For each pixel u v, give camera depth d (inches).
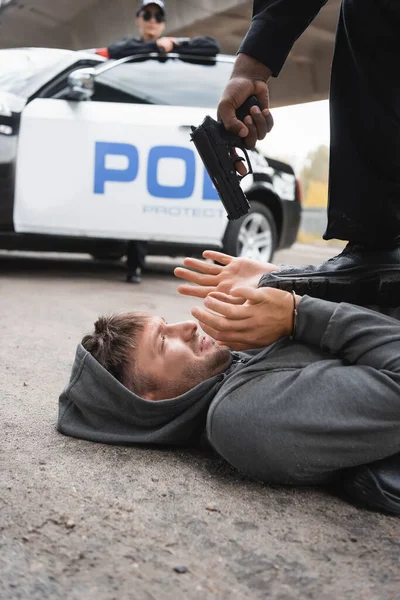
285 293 57.1
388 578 43.1
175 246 186.4
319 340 56.0
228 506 52.4
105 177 176.1
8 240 173.8
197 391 60.2
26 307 139.9
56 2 626.2
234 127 69.4
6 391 81.4
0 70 177.0
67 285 174.6
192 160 181.2
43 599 38.7
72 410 66.9
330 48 562.9
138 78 183.9
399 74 67.0
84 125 174.4
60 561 42.8
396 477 52.9
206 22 539.2
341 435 51.5
